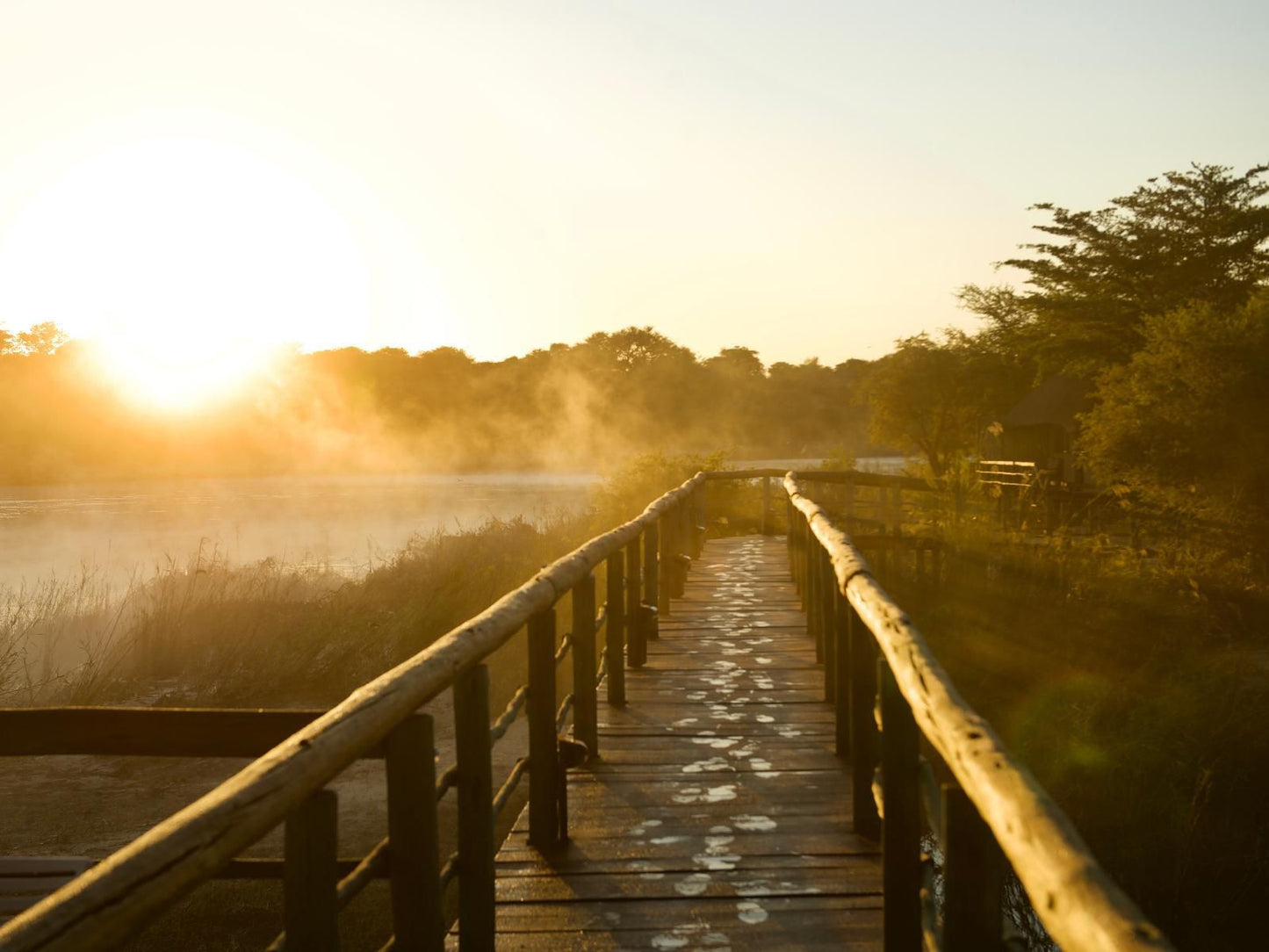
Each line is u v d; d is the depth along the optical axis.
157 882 1.48
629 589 7.92
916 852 3.11
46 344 109.19
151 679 11.91
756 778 5.32
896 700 3.12
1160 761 8.61
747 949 3.51
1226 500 14.82
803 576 11.16
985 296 38.66
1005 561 13.91
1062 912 1.29
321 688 11.51
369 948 6.15
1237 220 27.88
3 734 3.74
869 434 36.47
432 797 2.69
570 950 3.53
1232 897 7.00
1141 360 16.48
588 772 5.45
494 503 43.16
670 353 114.88
